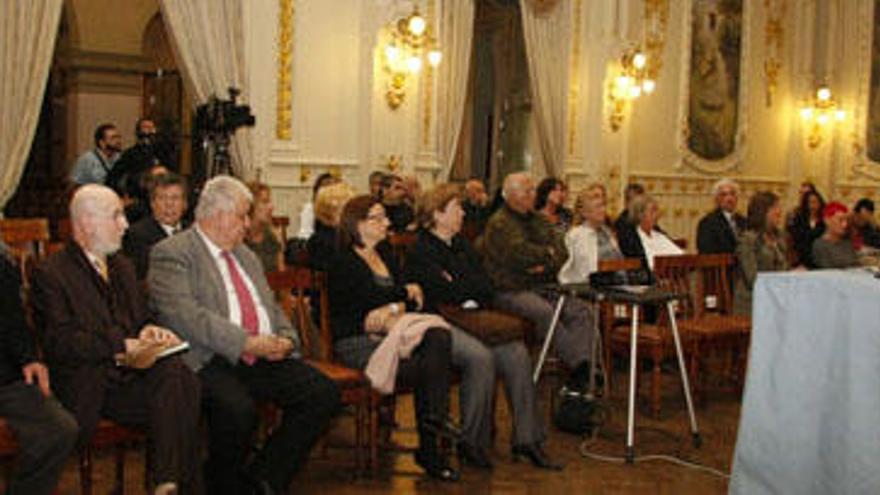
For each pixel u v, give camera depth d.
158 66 12.08
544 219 5.81
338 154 8.50
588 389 5.25
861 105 13.34
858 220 8.58
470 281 4.84
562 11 10.30
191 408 3.40
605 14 10.73
